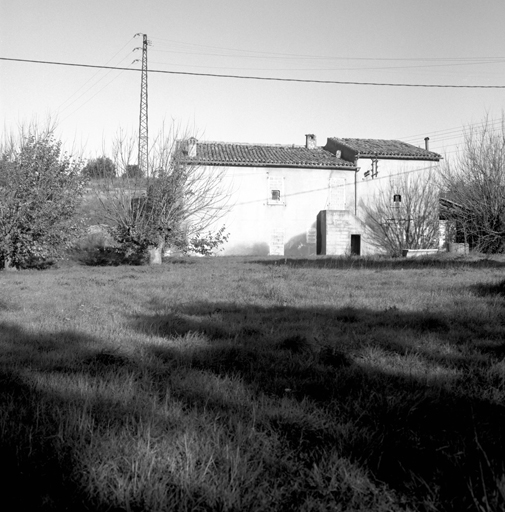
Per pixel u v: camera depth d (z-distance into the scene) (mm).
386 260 23234
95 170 25922
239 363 5203
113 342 6203
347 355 5418
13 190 21797
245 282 13766
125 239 26125
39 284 14188
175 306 9406
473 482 2693
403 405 3826
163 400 4031
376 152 39562
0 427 3477
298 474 2906
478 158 28688
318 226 39562
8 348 5914
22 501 2691
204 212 32250
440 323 7176
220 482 2734
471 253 26984
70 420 3523
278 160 38938
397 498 2660
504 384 4387
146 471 2820
